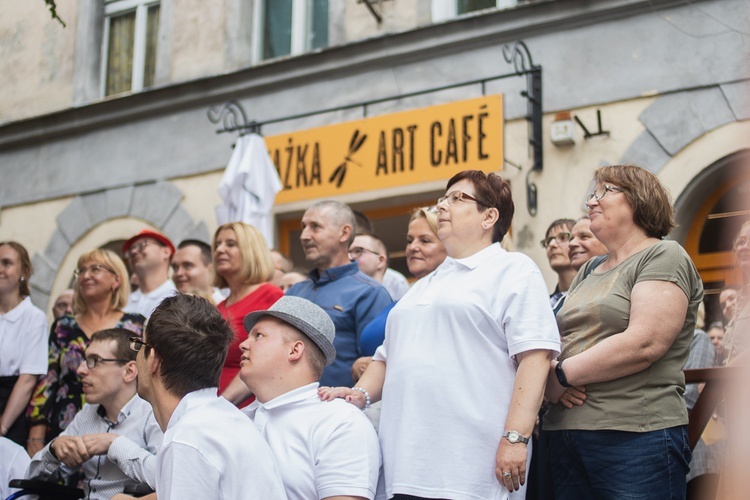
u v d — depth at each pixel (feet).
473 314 10.35
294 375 10.87
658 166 24.27
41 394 17.07
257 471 9.43
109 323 17.21
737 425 4.34
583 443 10.11
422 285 11.14
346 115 28.99
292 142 29.07
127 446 13.34
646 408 9.96
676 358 10.23
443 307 10.48
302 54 29.53
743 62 22.16
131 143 33.47
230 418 9.72
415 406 10.25
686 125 24.07
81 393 16.66
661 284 10.10
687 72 24.22
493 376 10.23
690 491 13.07
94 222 33.83
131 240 20.08
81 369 14.25
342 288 15.34
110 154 33.88
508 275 10.53
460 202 11.19
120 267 17.48
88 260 17.21
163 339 10.11
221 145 31.58
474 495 9.86
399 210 27.78
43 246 34.83
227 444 9.39
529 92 26.04
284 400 10.74
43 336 18.15
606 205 10.94
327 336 11.05
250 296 15.75
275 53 31.83
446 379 10.21
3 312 18.37
